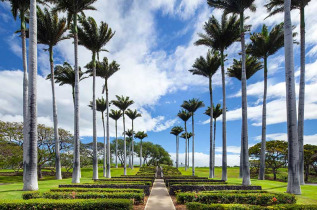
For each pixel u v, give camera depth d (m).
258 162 33.34
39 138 30.30
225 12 19.23
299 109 17.48
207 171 46.50
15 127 28.25
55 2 18.77
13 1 17.59
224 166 20.52
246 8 17.12
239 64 26.72
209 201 9.37
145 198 11.38
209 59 25.02
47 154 29.80
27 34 20.25
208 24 21.08
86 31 21.47
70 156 34.03
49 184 16.08
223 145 21.00
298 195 11.05
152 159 79.62
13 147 27.25
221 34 21.06
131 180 18.03
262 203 9.07
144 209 8.75
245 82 16.45
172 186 12.70
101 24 22.08
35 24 12.30
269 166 32.31
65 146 33.59
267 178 32.50
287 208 6.73
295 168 11.55
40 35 21.03
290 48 12.36
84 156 39.25
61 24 21.25
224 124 21.33
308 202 9.36
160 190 14.91
